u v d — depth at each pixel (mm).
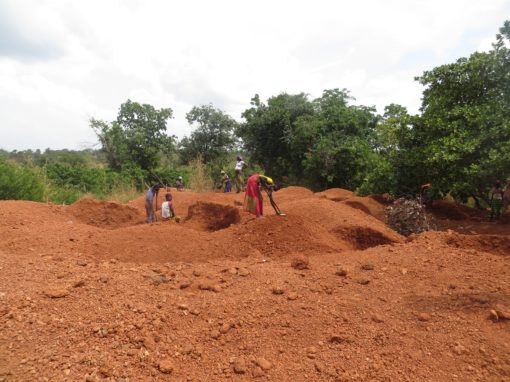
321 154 19656
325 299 4062
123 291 4109
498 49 10234
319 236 6906
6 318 3395
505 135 9438
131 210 11195
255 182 7605
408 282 4418
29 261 5016
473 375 2895
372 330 3482
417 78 11656
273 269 4957
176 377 2910
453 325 3484
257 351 3252
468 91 10953
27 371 2785
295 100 23375
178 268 5125
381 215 11281
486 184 10531
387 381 2865
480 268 4668
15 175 12195
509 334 3305
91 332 3293
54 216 9281
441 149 10148
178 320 3613
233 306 3879
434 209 11734
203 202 10234
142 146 23094
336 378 2924
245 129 24234
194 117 27391
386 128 12891
